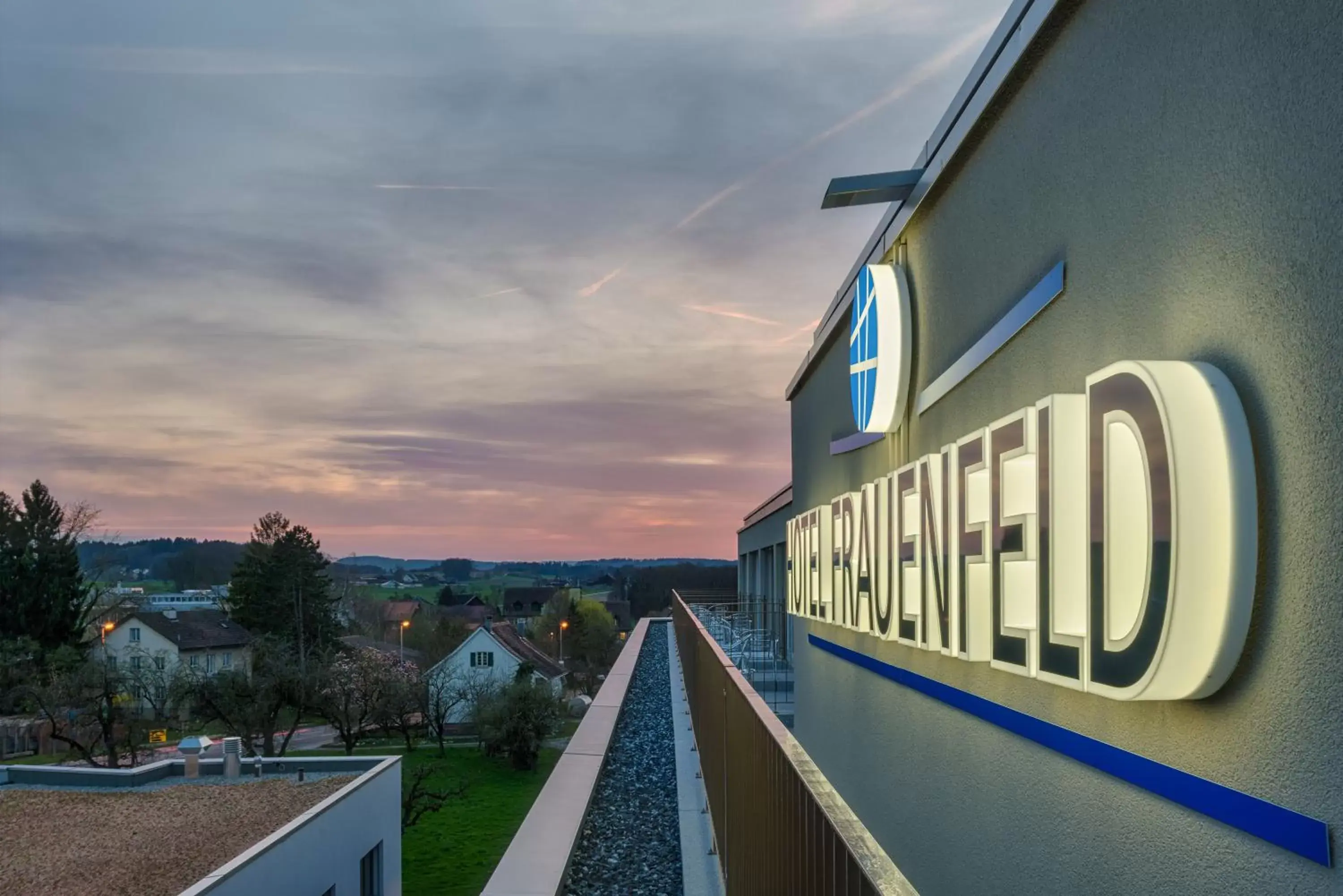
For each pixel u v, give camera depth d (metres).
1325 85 2.42
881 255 8.10
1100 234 3.85
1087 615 3.32
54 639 67.12
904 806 7.25
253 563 80.81
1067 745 4.06
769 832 3.75
